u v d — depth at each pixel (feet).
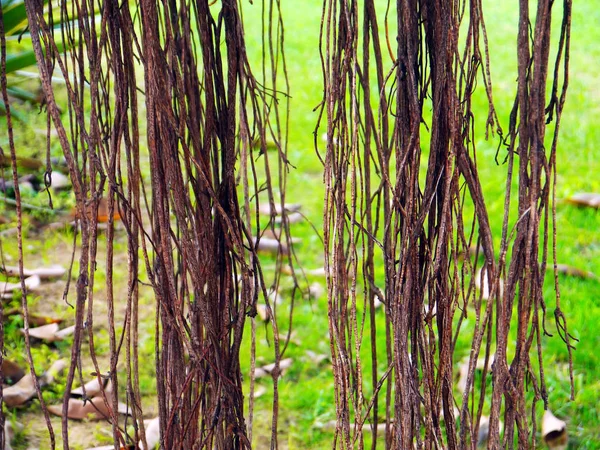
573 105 14.44
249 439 4.03
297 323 8.38
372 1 3.65
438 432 3.86
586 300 8.46
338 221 3.63
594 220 10.27
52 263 9.32
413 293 3.84
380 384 3.77
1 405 3.77
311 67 16.12
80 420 6.93
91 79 3.50
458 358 7.67
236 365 4.17
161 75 3.56
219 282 4.22
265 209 10.53
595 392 7.11
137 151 3.84
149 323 8.36
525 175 3.45
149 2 3.42
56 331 8.05
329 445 6.73
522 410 3.81
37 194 10.58
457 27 3.45
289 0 21.65
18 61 7.77
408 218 3.60
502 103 14.21
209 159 3.97
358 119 3.59
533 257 3.58
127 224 3.72
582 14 20.13
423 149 11.89
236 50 3.87
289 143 12.70
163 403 4.17
